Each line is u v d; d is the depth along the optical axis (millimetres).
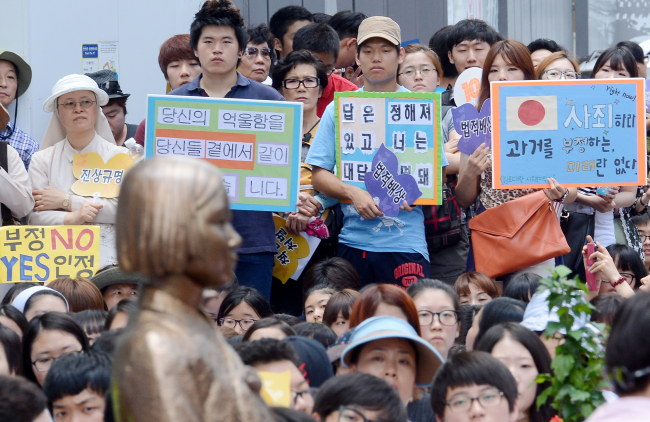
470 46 15070
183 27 16781
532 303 8250
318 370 7000
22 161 12859
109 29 16625
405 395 6914
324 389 5906
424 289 8992
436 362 7055
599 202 12898
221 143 11453
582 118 11656
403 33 20250
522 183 11664
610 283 11109
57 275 11555
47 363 8289
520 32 22812
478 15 21594
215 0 11938
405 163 11922
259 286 11750
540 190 12078
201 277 3775
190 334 3709
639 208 14789
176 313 3762
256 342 6391
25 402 5512
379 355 6910
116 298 11312
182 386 3566
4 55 14141
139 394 3547
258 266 11734
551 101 11695
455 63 15312
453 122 12969
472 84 13945
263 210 11438
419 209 12336
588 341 5883
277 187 11453
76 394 6926
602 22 24188
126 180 3748
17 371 8156
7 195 11828
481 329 8500
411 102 11953
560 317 5949
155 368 3557
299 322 9586
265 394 5746
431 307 8836
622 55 14125
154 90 16766
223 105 11484
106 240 12203
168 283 3797
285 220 12805
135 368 3582
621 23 23953
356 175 12008
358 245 12094
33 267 11523
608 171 11641
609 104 11648
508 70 12695
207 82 12156
